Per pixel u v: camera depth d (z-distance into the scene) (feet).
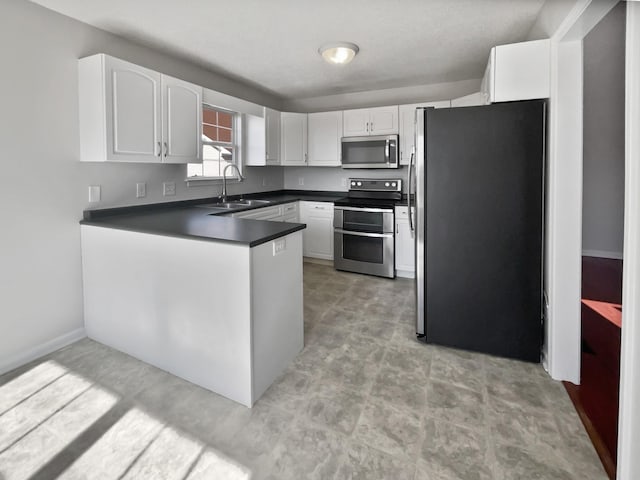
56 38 7.73
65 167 8.06
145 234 7.21
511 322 7.75
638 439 4.07
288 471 4.91
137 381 6.97
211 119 13.26
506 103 7.49
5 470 4.87
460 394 6.59
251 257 6.07
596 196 16.74
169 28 8.70
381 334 9.02
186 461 5.06
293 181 17.84
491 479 4.76
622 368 4.20
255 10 7.85
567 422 5.82
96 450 5.24
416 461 5.07
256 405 6.29
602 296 11.84
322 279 13.60
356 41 9.67
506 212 7.55
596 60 15.26
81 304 8.59
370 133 14.79
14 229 7.30
